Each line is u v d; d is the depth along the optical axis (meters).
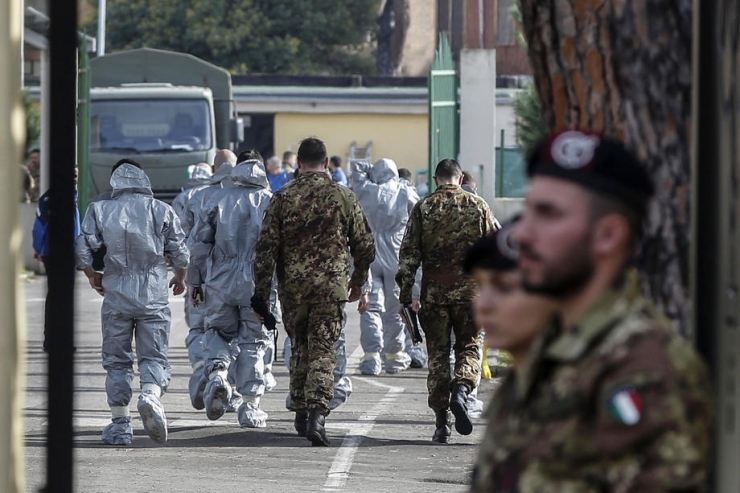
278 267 22.22
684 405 5.58
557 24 8.61
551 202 5.91
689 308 8.23
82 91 46.50
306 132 90.62
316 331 21.97
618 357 5.73
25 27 45.44
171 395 29.06
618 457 5.60
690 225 8.12
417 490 18.75
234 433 23.88
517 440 5.96
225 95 71.38
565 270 5.92
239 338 24.47
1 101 9.56
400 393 29.50
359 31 136.38
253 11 128.75
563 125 8.70
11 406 9.60
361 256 22.25
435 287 22.09
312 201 21.80
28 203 55.84
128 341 22.52
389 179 32.31
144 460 21.00
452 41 122.12
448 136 54.50
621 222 5.88
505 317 6.34
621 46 8.34
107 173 67.25
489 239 6.59
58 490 9.43
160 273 22.44
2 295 9.58
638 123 8.33
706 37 7.70
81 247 22.08
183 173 68.00
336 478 19.62
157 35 128.25
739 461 7.54
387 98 90.56
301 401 22.91
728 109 7.70
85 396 28.45
